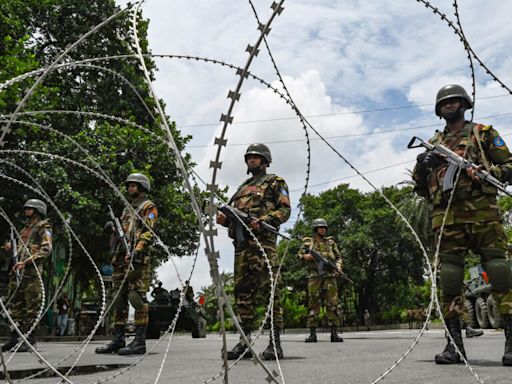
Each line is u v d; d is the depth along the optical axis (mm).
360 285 36906
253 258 4645
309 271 8930
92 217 14680
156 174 15969
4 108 9539
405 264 36750
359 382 2857
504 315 3605
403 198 29781
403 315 34031
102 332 19438
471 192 3715
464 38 2795
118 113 14742
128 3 1981
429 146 3938
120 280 5758
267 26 1643
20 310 6711
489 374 3051
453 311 3830
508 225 32094
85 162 13898
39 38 15453
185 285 2961
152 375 3418
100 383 3008
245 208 4738
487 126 3803
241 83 1655
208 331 31500
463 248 3777
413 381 2826
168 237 16672
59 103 13906
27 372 3701
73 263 20250
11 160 11898
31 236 6867
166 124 1631
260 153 4871
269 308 2936
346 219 38406
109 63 14172
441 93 3941
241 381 3021
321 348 6309
